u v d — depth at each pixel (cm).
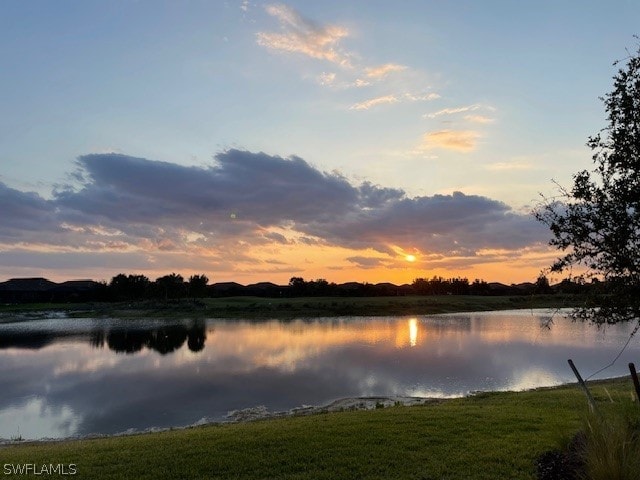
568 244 845
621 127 820
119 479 998
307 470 1024
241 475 1005
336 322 9150
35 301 17925
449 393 2819
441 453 1105
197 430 1656
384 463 1048
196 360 4462
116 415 2492
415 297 16462
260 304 12800
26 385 3366
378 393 2852
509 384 3077
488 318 10019
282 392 2950
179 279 16650
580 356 4291
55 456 1242
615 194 801
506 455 1064
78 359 4734
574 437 993
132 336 7112
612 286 813
